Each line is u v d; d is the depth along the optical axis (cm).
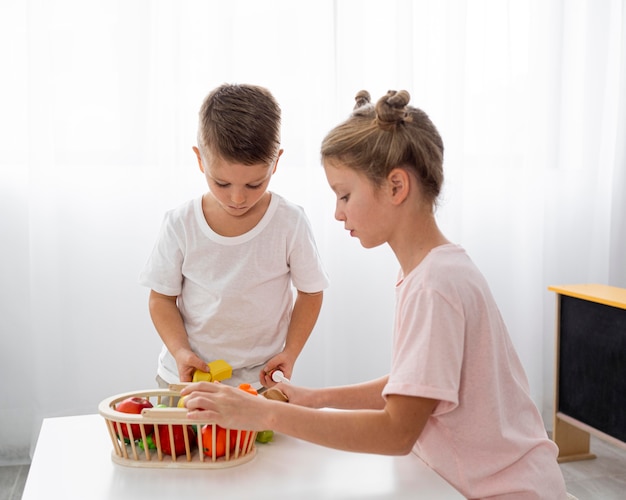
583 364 228
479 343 94
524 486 95
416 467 99
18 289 233
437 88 251
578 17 266
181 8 227
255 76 235
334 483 94
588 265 280
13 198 229
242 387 108
